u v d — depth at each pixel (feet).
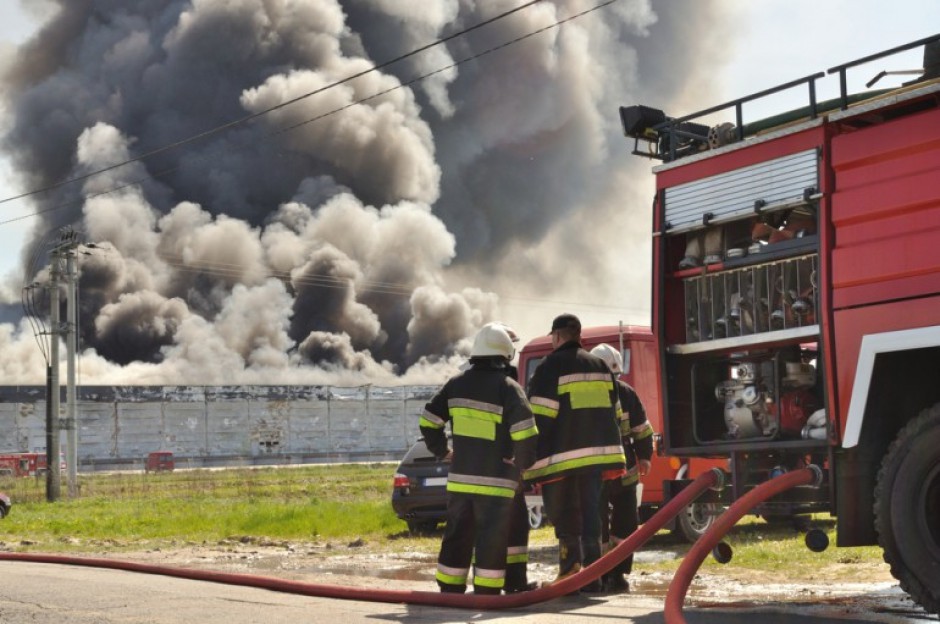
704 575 26.99
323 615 19.21
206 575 25.63
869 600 21.09
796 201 21.01
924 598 17.94
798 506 21.59
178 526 53.11
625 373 40.57
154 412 212.64
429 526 46.70
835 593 22.56
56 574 27.63
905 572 18.24
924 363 19.13
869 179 19.61
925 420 18.07
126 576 27.04
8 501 73.00
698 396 23.70
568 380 22.77
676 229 23.80
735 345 22.67
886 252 19.10
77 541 47.91
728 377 23.76
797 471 20.33
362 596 21.59
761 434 22.76
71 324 105.50
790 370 22.27
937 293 18.19
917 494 18.06
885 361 19.17
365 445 234.58
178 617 18.93
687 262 23.62
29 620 18.66
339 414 232.53
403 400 240.12
